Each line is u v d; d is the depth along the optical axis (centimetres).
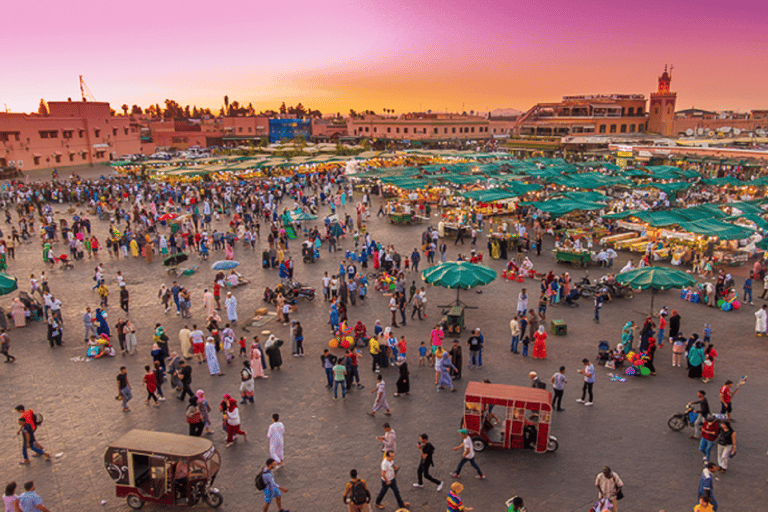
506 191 4169
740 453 1295
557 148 8406
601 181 4631
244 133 12612
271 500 1098
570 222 3859
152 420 1490
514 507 968
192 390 1658
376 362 1786
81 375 1772
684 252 2967
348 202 5238
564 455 1301
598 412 1495
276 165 6362
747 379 1678
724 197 4497
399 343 1705
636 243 3353
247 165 6222
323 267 3053
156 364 1630
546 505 1116
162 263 3177
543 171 5047
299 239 3759
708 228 2812
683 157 6372
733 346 1922
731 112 9944
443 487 1192
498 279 2792
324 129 13188
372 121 12025
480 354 1778
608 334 2052
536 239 3259
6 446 1372
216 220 4422
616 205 4191
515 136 9300
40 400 1603
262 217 4444
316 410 1531
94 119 8606
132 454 1123
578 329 2108
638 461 1270
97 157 8681
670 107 9069
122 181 6194
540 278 2794
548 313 2289
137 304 2466
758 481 1191
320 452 1326
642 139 7725
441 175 5059
